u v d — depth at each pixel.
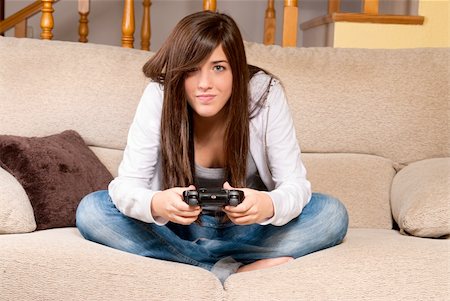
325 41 2.87
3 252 1.32
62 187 1.76
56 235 1.53
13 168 1.74
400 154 2.11
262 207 1.34
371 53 2.21
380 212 1.99
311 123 2.10
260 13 3.83
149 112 1.51
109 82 2.09
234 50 1.42
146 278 1.26
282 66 2.14
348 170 2.04
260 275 1.30
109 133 2.06
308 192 1.47
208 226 1.54
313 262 1.34
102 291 1.25
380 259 1.36
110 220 1.46
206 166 1.57
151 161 1.50
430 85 2.13
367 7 2.71
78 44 2.15
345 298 1.27
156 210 1.35
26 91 2.03
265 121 1.52
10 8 3.75
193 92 1.41
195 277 1.27
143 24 3.16
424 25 2.71
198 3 3.83
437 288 1.31
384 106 2.12
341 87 2.13
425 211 1.65
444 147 2.10
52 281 1.27
